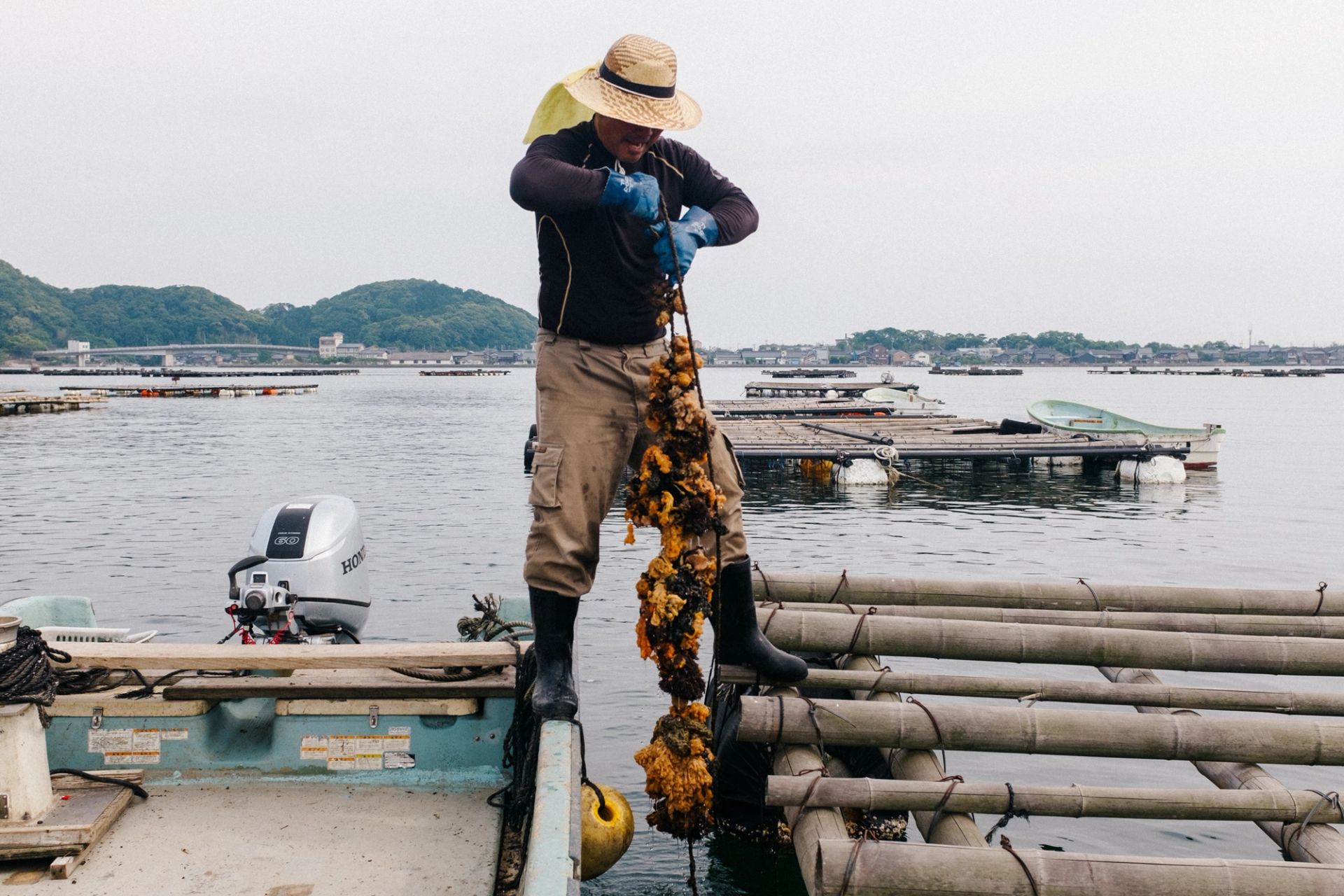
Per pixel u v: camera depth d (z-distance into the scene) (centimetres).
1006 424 2894
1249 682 805
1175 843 557
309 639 480
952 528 1677
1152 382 14912
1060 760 684
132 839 307
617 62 312
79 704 347
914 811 365
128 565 1334
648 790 342
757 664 392
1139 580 1277
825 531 1650
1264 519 1791
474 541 1536
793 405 3969
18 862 294
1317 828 369
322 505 527
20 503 1941
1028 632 460
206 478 2408
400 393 9750
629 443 350
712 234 339
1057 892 304
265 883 283
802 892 495
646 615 327
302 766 356
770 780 364
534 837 235
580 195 297
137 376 17025
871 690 441
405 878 288
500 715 360
